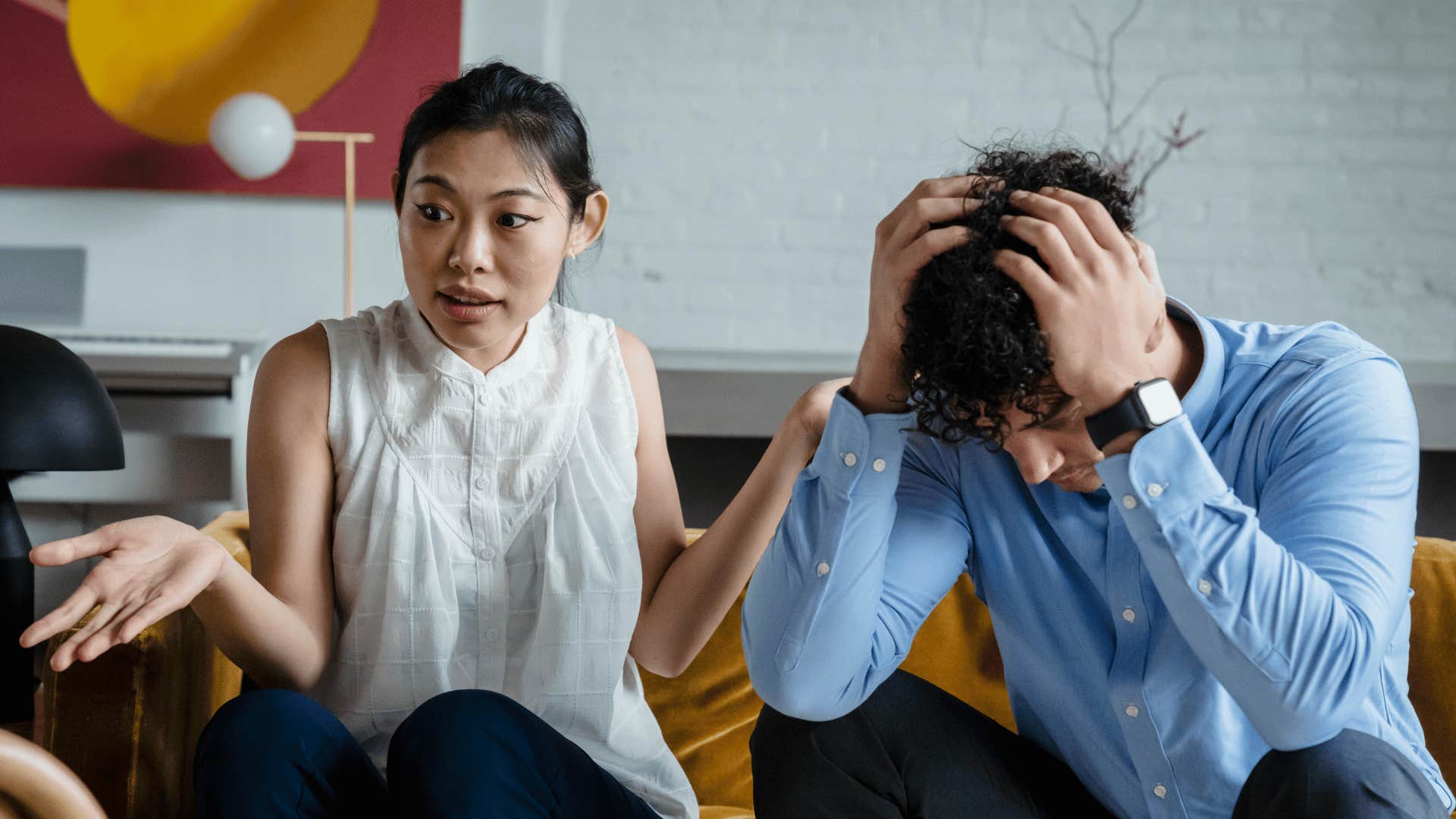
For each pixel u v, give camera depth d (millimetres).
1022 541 1009
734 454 3117
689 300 3561
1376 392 918
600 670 1110
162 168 3188
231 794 839
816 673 951
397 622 1074
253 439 1099
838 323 3580
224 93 3186
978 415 831
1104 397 831
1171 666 939
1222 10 3518
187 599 877
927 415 869
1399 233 3529
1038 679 1021
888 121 3547
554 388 1137
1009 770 987
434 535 1090
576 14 3504
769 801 976
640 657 1175
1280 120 3527
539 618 1104
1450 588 1390
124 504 3014
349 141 3111
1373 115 3516
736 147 3541
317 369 1104
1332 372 931
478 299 1016
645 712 1171
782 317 3572
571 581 1109
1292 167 3533
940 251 843
